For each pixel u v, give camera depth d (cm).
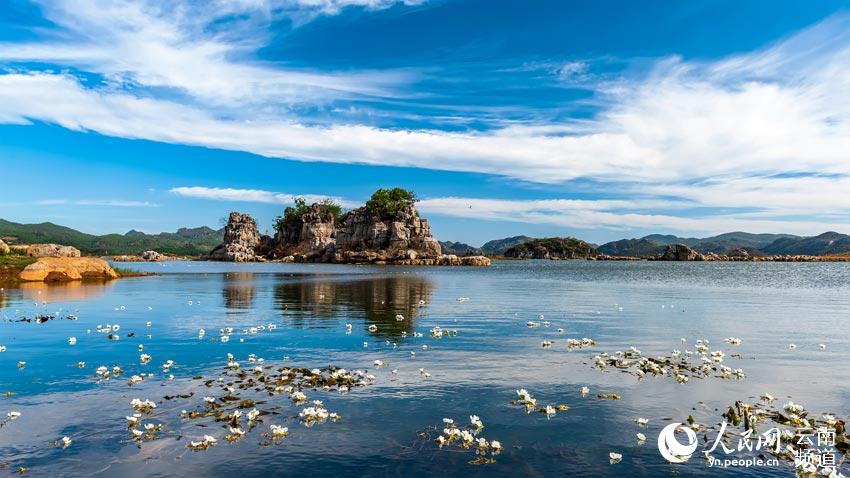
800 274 10994
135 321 2573
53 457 896
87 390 1303
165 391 1304
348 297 4112
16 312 2880
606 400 1252
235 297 4044
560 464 884
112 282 5825
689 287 6066
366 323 2550
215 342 1994
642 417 1132
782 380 1451
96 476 825
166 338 2078
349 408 1176
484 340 2073
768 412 1159
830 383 1423
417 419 1105
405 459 899
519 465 879
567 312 3147
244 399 1238
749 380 1451
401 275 9062
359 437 999
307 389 1328
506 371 1538
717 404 1229
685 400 1257
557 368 1578
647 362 1634
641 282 7356
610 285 6462
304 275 8644
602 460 905
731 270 13888
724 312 3200
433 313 3022
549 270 13462
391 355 1764
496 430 1044
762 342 2081
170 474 835
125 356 1714
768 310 3344
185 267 13538
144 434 1007
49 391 1291
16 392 1281
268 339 2069
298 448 944
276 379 1422
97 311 2984
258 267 13938
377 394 1289
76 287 4938
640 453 937
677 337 2194
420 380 1430
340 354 1778
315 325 2469
